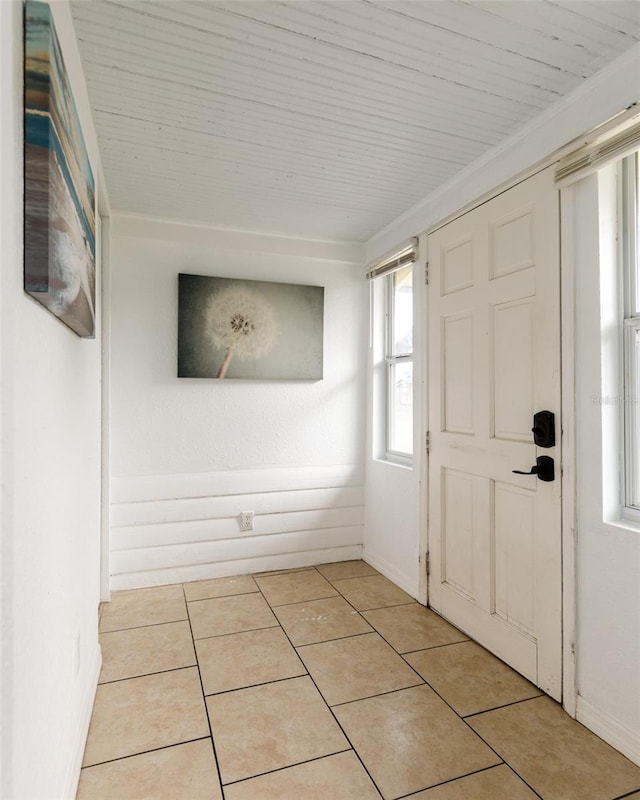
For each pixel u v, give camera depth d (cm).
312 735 160
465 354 229
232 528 305
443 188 246
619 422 161
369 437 331
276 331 312
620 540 153
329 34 142
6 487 69
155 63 153
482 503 216
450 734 160
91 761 148
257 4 130
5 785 69
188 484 295
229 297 302
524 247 193
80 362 147
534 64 155
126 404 283
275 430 316
